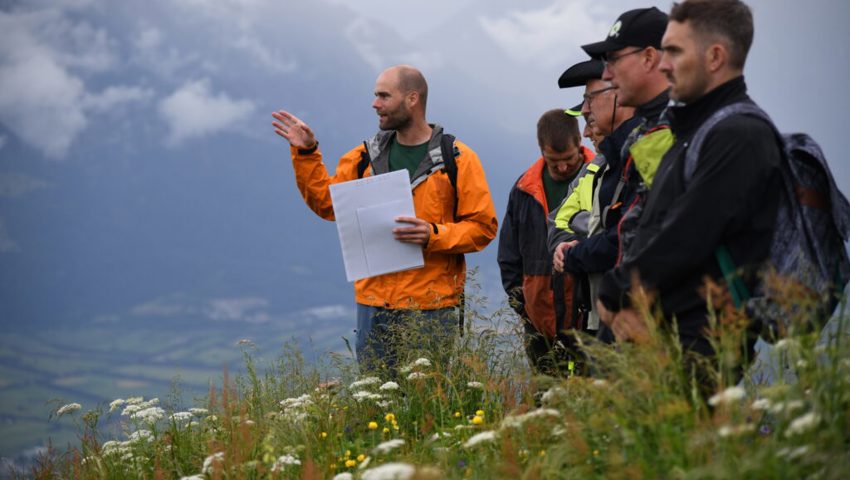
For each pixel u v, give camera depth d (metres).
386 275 5.39
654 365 2.66
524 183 5.00
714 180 2.72
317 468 3.65
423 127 5.53
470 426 3.71
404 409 4.56
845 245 2.87
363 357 5.29
